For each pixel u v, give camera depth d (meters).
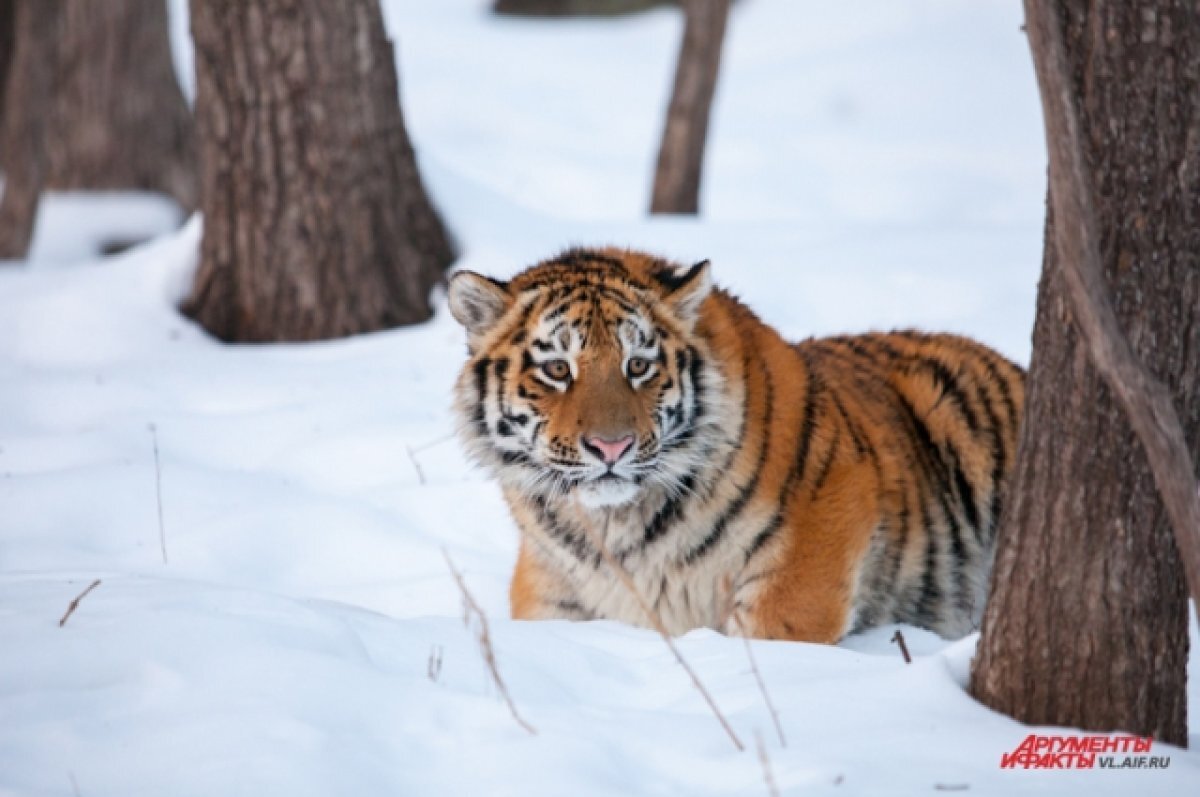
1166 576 7.01
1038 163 31.80
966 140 34.34
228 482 12.34
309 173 16.31
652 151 33.91
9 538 11.41
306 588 10.93
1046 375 6.99
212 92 16.31
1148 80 6.56
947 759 6.64
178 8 43.81
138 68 24.77
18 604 8.16
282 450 13.36
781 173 31.38
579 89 40.00
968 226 19.80
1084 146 6.64
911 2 45.94
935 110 36.97
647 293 9.70
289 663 7.13
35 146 20.55
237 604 8.00
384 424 13.73
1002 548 7.33
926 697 7.33
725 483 9.56
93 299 16.89
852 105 37.75
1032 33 6.12
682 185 22.19
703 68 21.64
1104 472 6.86
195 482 12.27
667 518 9.67
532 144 34.06
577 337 9.50
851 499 9.75
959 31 42.97
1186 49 6.53
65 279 17.56
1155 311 6.69
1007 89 38.28
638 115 37.34
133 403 14.48
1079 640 7.05
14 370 15.88
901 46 41.69
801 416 9.82
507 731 6.72
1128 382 6.11
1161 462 6.11
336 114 16.25
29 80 20.30
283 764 6.23
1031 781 6.42
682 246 18.11
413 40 45.88
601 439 9.20
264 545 11.41
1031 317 16.25
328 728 6.65
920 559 10.41
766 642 8.44
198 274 17.03
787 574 9.59
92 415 14.32
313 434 13.62
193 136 25.53
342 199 16.38
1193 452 6.91
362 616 8.20
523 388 9.69
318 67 16.11
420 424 13.77
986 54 40.91
